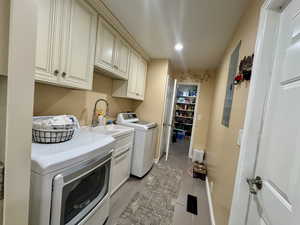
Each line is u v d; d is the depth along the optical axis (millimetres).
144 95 3201
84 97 1994
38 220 838
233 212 1021
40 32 1052
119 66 2104
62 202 912
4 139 476
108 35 1801
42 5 1046
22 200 538
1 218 483
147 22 1788
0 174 467
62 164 902
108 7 1580
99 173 1327
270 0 824
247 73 1074
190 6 1431
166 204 1952
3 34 442
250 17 1200
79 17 1359
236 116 1272
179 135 6242
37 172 824
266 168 844
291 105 674
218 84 2779
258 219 875
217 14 1507
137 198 2012
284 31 802
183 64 3398
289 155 646
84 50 1464
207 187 2361
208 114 3682
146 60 3064
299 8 676
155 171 2891
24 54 494
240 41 1440
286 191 646
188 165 3336
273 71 865
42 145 1053
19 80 489
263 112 912
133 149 2529
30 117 537
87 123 2090
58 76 1215
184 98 6246
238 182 995
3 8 435
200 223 1689
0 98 477
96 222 1339
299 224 528
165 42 2275
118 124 2631
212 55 2615
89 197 1234
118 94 2521
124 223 1576
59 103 1648
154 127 2914
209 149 2773
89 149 1125
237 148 1143
